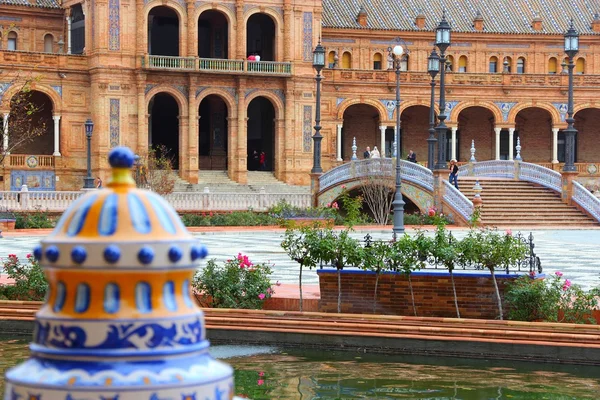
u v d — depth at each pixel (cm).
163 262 342
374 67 8512
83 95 7206
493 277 1867
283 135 7656
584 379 1528
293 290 2220
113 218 345
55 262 339
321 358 1700
